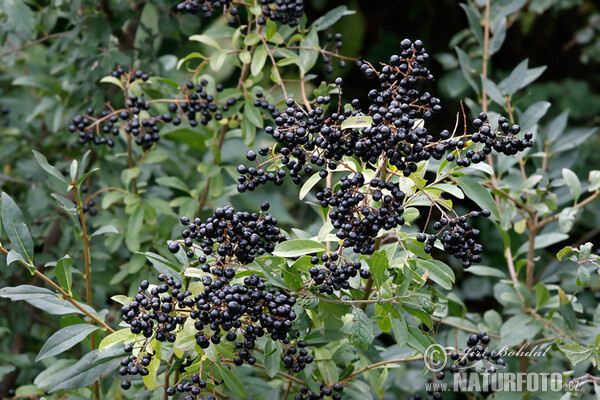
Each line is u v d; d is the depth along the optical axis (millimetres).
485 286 4383
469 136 2055
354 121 1988
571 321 2643
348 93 5785
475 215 2064
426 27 5785
